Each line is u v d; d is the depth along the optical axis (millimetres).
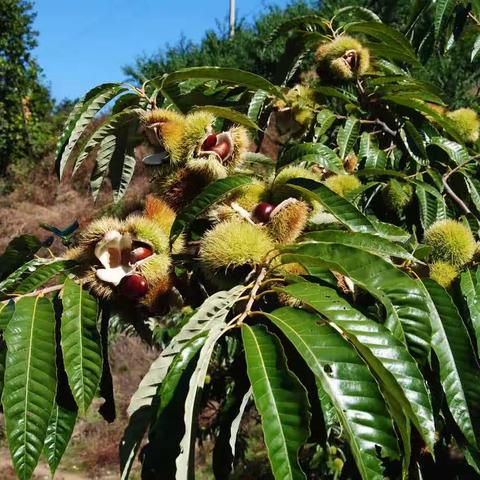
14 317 580
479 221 1000
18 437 541
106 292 656
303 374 600
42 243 795
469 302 662
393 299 588
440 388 683
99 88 841
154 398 521
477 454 656
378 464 451
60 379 625
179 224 673
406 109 1125
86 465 3307
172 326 1610
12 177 6473
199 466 2832
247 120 792
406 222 1046
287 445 448
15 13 6625
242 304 623
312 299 531
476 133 1178
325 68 1149
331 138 1254
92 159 5645
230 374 650
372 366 502
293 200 679
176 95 884
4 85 6703
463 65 2766
